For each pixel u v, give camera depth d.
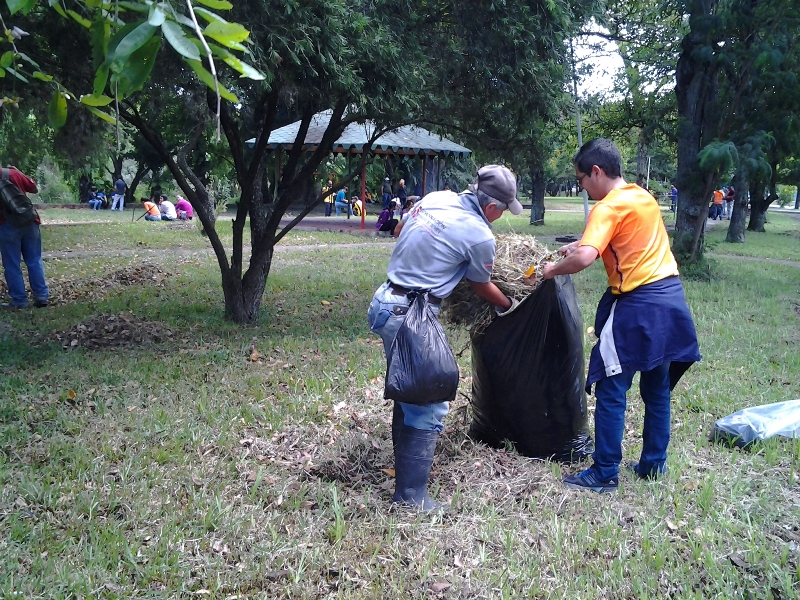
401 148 22.33
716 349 7.17
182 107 8.57
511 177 3.80
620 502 3.88
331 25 6.14
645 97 17.20
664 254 3.96
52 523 3.54
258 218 8.63
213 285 11.36
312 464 4.32
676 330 3.87
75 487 3.90
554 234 23.20
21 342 7.25
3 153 14.09
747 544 3.41
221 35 1.76
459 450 4.51
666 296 3.87
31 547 3.31
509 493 3.98
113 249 16.61
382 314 3.68
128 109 7.58
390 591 3.07
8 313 8.87
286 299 10.25
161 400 5.43
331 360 6.64
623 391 3.96
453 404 5.29
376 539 3.48
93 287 11.00
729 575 3.14
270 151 21.11
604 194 4.07
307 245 18.59
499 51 7.69
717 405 5.42
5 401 5.27
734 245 21.11
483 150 9.16
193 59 1.65
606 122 17.84
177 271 12.84
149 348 7.14
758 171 12.12
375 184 38.53
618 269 3.92
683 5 13.41
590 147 4.05
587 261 3.76
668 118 16.62
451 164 31.94
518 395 4.33
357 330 8.12
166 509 3.70
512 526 3.61
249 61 5.58
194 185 8.32
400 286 3.71
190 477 4.08
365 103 6.87
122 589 3.04
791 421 4.73
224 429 4.83
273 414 5.11
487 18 7.59
